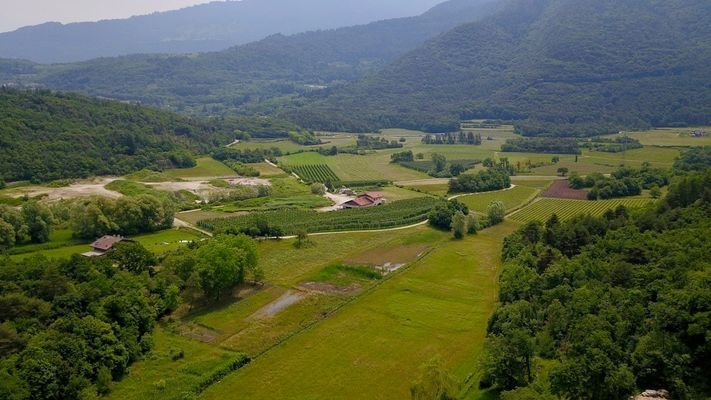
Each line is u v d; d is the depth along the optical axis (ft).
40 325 342.23
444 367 313.73
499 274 504.02
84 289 374.84
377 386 328.90
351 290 482.69
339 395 320.09
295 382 333.42
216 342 381.60
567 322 320.91
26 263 415.85
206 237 617.62
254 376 339.98
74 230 597.11
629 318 286.05
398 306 442.50
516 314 348.79
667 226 428.15
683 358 245.65
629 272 340.80
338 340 385.50
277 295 465.47
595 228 482.28
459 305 444.96
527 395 260.21
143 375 336.70
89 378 317.83
